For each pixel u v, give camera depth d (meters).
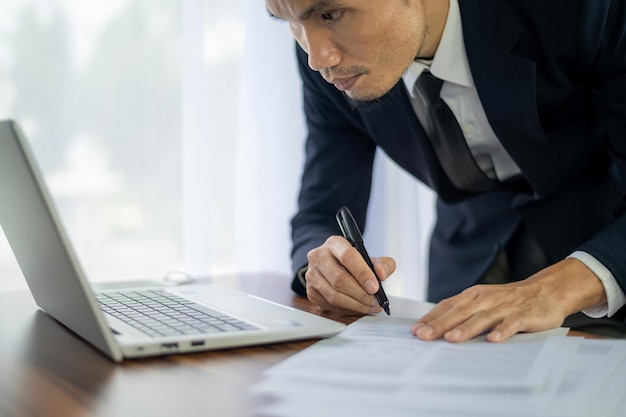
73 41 1.82
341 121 1.45
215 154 1.98
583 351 0.79
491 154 1.35
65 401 0.65
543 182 1.30
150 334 0.81
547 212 1.36
